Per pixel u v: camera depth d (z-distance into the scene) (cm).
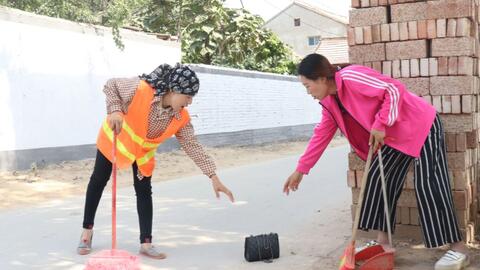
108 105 416
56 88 1073
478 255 440
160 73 429
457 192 462
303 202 718
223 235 542
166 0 1875
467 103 452
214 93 1572
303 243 502
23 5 1180
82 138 1140
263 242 447
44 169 1010
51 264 446
